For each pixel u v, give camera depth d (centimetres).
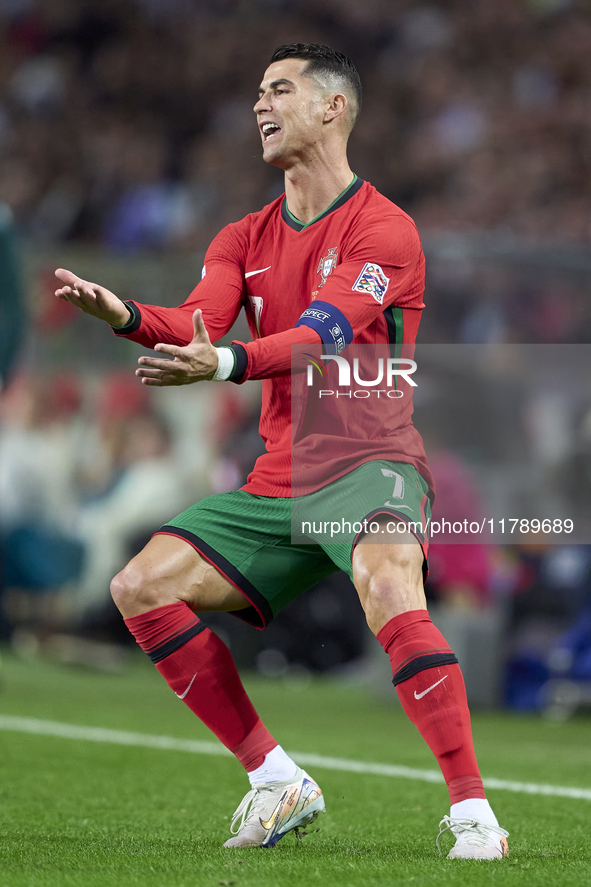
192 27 6053
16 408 3191
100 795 1282
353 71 1023
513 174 5250
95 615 3117
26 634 3089
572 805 1291
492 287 3966
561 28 5719
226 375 869
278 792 962
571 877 780
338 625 2886
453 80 5650
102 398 3309
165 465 3212
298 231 1015
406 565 915
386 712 2339
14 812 1141
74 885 736
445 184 5400
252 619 1000
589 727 2230
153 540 979
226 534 967
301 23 5988
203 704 961
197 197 5394
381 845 983
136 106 5894
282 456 983
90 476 3225
